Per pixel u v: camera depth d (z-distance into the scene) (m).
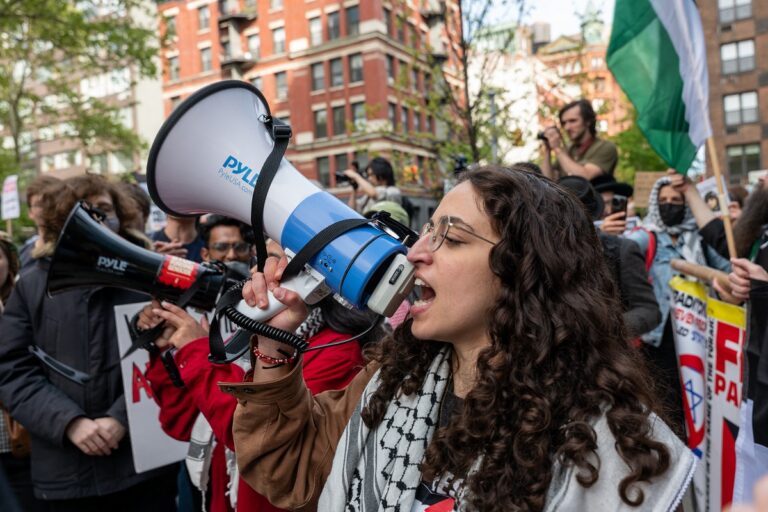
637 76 3.51
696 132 3.21
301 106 34.06
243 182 1.29
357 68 32.41
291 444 1.33
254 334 1.32
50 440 2.29
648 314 2.79
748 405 2.11
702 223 3.38
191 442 2.04
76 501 2.38
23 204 19.80
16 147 21.50
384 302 1.19
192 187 1.35
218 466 2.00
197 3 37.00
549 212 1.14
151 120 38.31
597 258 1.20
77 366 2.37
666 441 1.02
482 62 8.46
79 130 22.50
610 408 1.04
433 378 1.24
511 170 1.21
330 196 1.27
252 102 1.32
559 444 1.03
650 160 24.48
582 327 1.10
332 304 1.74
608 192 3.78
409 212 5.76
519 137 8.36
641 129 3.50
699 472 2.83
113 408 2.37
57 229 2.40
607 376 1.06
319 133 33.97
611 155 4.28
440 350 1.27
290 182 1.27
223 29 36.50
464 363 1.21
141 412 2.38
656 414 1.08
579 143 4.38
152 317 1.73
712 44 29.95
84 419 2.32
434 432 1.19
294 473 1.33
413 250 1.18
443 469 1.11
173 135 1.27
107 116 23.06
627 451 0.98
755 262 2.63
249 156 1.29
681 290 3.13
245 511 1.55
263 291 1.27
